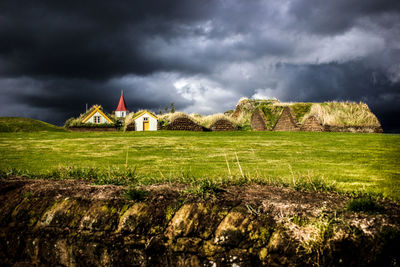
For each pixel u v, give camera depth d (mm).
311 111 32219
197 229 3512
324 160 10094
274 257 3146
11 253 4184
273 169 8078
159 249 3539
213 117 38688
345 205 3646
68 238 3908
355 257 2926
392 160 9945
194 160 10492
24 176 6102
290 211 3461
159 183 5098
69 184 5070
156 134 27781
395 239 2881
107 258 3648
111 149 15125
